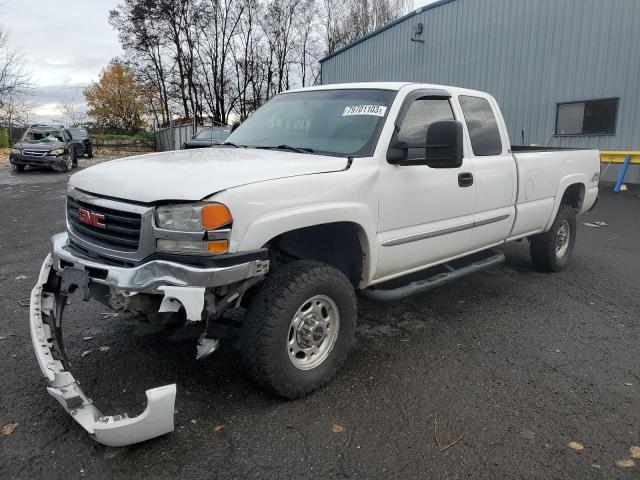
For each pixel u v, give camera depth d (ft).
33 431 9.50
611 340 14.28
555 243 20.01
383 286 15.34
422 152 13.24
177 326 14.11
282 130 14.17
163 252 9.38
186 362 12.22
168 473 8.53
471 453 9.22
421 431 9.84
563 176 19.39
